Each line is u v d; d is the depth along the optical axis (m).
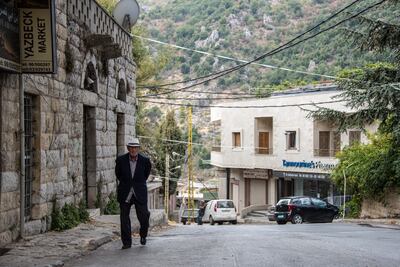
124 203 10.79
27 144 11.51
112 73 18.75
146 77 34.81
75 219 13.82
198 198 61.91
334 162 35.84
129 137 21.64
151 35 90.88
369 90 21.38
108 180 18.09
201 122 79.25
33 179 11.79
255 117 43.19
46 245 10.31
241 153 44.16
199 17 95.19
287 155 39.88
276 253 9.88
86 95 15.44
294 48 69.06
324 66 60.28
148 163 10.92
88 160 16.66
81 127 14.89
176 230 17.95
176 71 84.06
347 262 8.84
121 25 21.33
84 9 15.26
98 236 11.72
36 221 11.66
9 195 10.27
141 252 10.10
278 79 67.69
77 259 9.29
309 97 37.97
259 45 83.19
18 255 9.28
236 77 77.44
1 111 9.98
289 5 92.56
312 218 29.59
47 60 10.16
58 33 12.96
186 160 52.62
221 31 87.69
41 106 11.88
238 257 9.35
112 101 18.72
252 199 45.28
